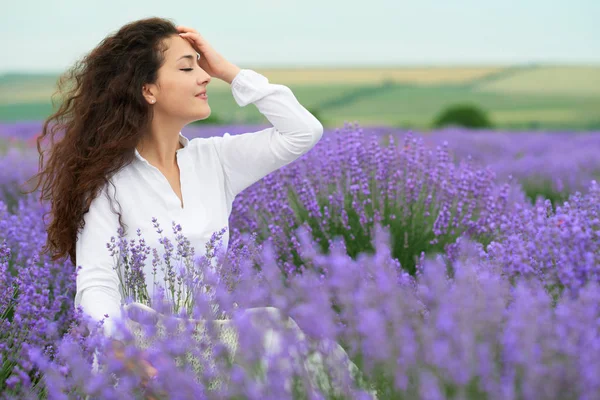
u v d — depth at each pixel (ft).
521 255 9.39
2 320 10.39
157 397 7.97
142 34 11.32
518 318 7.11
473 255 10.85
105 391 7.35
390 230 14.44
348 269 8.06
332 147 16.15
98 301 10.31
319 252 13.87
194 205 11.45
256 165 12.11
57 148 11.68
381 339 6.98
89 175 10.97
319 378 7.80
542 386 6.43
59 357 9.27
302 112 12.06
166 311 8.92
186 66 11.42
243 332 7.50
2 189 24.32
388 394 7.48
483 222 14.19
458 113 81.87
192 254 10.83
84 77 11.50
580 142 48.37
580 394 6.49
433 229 14.37
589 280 8.70
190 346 8.21
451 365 6.45
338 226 14.88
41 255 13.55
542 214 10.40
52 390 7.60
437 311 7.70
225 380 7.68
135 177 11.25
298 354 7.59
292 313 8.32
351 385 7.47
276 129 12.12
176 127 11.52
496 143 47.32
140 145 11.49
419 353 7.13
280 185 14.99
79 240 11.05
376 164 15.51
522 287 7.86
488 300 7.74
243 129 55.62
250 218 14.93
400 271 11.85
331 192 15.71
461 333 6.89
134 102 11.28
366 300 7.70
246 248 11.69
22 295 10.53
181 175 11.51
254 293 8.84
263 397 6.97
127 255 10.88
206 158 11.93
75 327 9.11
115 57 11.30
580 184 27.68
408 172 15.72
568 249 9.01
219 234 11.27
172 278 10.68
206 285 10.11
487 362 6.56
